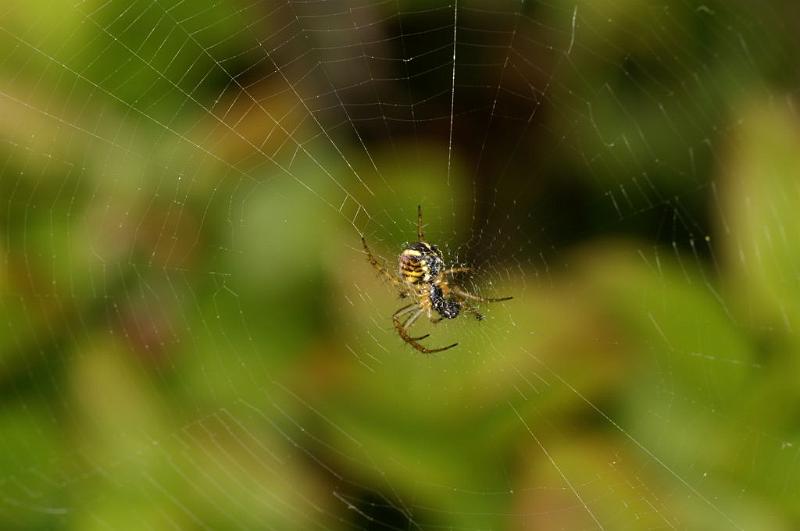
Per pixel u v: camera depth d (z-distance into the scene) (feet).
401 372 0.76
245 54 0.76
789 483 0.75
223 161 0.77
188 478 0.76
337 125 0.77
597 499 0.74
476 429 0.75
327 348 0.76
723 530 0.74
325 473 0.76
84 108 0.76
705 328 0.76
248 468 0.76
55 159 0.76
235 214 0.77
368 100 0.77
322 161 0.77
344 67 0.77
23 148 0.76
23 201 0.76
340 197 0.77
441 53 0.77
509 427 0.75
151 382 0.77
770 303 0.76
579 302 0.77
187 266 0.77
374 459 0.74
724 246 0.77
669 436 0.75
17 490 0.76
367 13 0.77
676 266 0.77
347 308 0.77
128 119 0.76
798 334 0.75
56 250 0.77
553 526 0.74
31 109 0.76
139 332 0.77
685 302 0.76
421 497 0.74
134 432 0.76
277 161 0.77
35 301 0.77
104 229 0.77
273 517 0.76
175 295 0.77
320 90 0.77
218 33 0.76
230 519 0.76
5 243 0.76
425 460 0.74
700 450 0.75
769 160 0.77
